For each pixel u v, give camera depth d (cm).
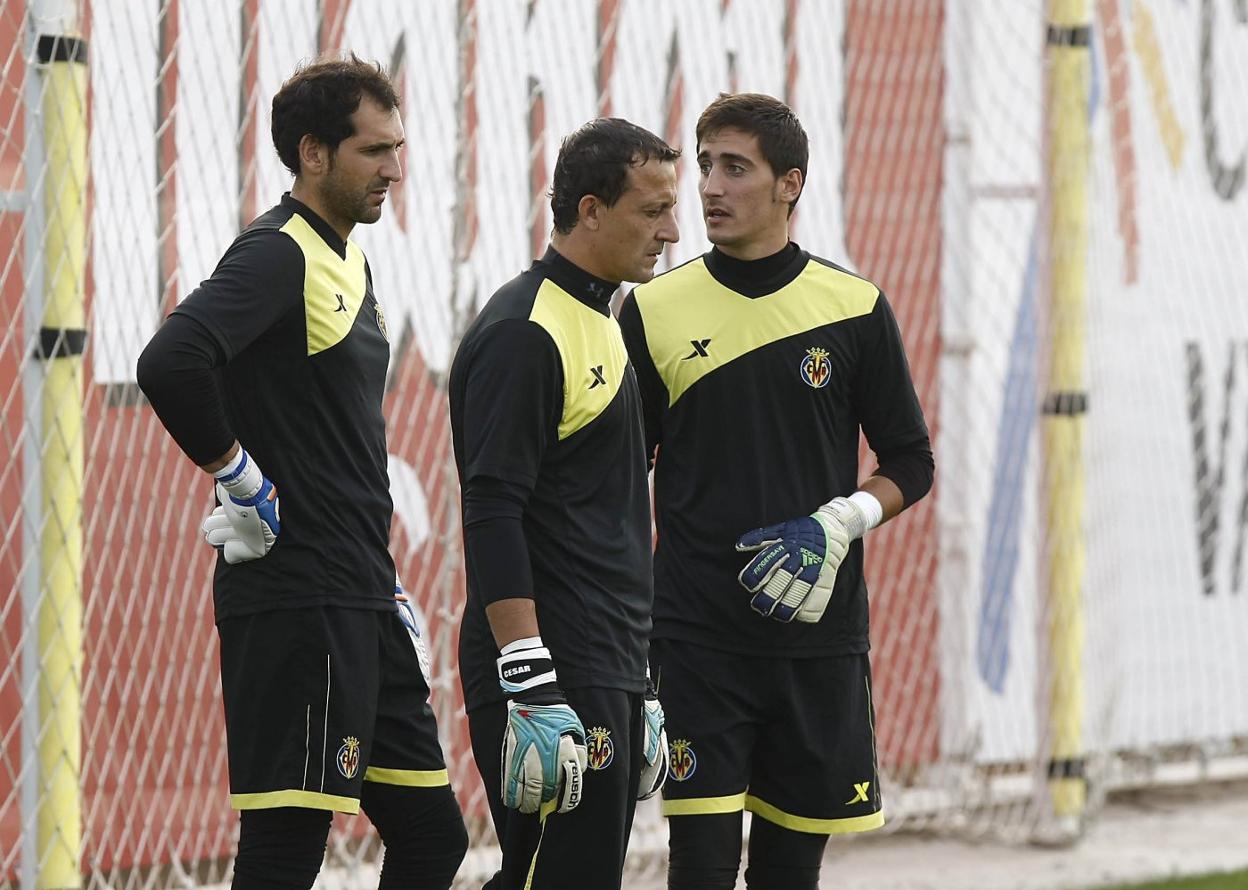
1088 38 2084
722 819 1290
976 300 2147
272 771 1149
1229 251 2355
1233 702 2378
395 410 1795
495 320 1114
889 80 2080
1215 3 2323
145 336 1634
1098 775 2166
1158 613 2297
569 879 1114
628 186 1123
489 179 1839
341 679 1157
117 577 1634
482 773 1148
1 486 1538
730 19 1975
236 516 1123
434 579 1831
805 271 1341
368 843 1889
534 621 1083
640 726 1158
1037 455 2139
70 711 1544
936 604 2122
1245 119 2364
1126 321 2244
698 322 1322
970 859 2042
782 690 1301
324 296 1156
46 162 1518
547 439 1117
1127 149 2241
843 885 1908
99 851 1617
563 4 1873
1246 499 2383
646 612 1155
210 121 1664
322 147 1170
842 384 1331
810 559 1266
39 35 1506
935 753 2122
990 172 2153
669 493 1334
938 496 2120
